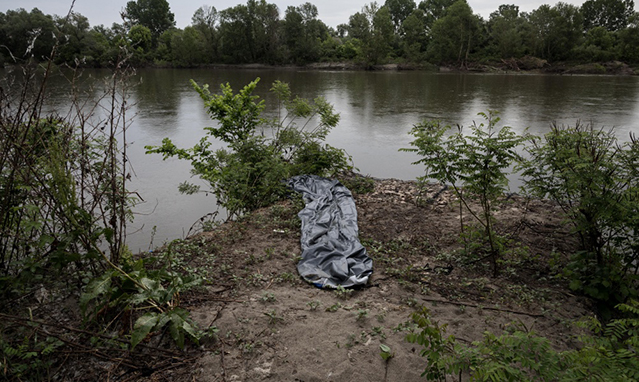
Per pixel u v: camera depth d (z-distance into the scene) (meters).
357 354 3.52
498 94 29.36
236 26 69.06
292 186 8.09
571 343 3.79
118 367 3.34
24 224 3.81
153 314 3.47
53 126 4.50
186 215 7.96
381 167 11.08
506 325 3.98
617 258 4.66
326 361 3.45
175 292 3.76
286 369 3.36
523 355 2.44
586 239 5.36
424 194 7.95
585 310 4.35
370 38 64.56
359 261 5.24
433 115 19.48
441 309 4.29
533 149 5.43
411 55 66.81
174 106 21.70
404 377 3.27
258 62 71.75
